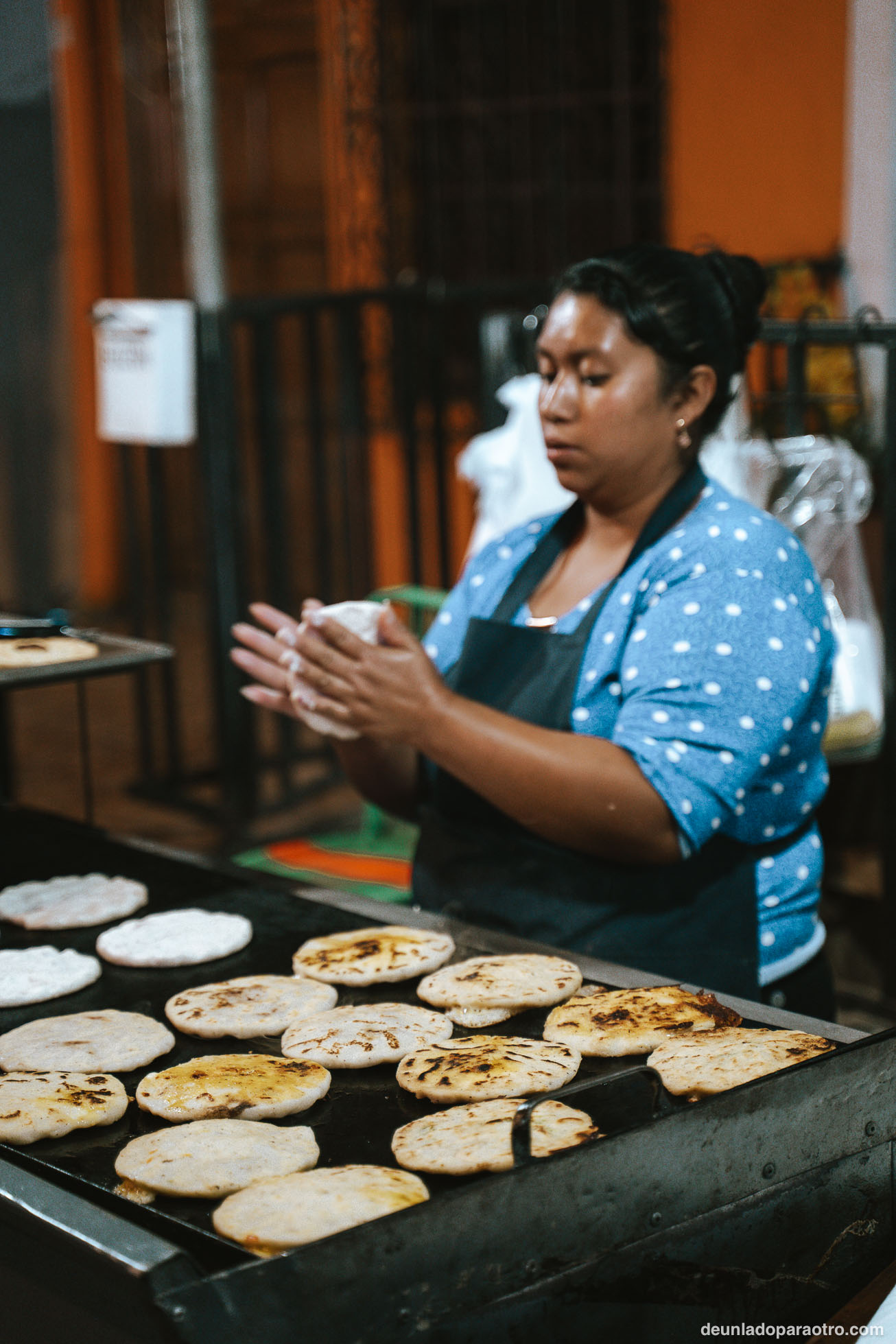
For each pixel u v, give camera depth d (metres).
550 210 5.10
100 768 4.79
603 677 1.68
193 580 7.35
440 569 4.24
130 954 1.54
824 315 2.58
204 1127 1.16
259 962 1.54
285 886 1.76
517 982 1.41
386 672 1.53
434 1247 0.93
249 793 4.00
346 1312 0.90
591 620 1.70
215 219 3.63
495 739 1.53
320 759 4.35
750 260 1.75
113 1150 1.16
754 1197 1.09
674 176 4.69
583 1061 1.27
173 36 3.62
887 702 2.56
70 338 7.22
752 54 4.39
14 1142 1.17
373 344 5.46
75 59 6.82
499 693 1.76
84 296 7.14
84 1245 0.95
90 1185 1.10
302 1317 0.89
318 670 1.55
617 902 1.66
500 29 5.14
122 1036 1.35
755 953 1.66
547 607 1.81
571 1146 1.00
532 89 5.12
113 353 3.77
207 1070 1.25
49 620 1.93
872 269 4.14
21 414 7.39
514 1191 0.96
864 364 3.38
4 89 6.59
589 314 1.63
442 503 4.21
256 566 6.60
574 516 1.85
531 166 5.17
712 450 2.48
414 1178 1.06
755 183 4.45
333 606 1.55
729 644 1.56
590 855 1.67
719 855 1.66
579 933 1.67
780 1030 1.27
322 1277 0.89
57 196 7.06
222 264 3.67
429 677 1.54
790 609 1.60
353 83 5.39
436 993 1.40
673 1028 1.29
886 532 2.51
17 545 7.47
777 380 3.61
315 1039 1.31
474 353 5.27
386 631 1.55
